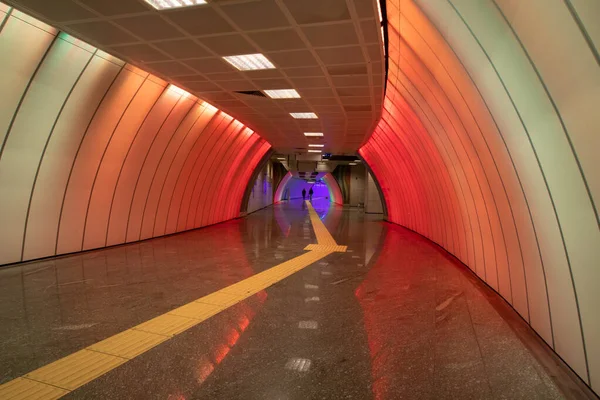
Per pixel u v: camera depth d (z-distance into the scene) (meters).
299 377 3.36
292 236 13.88
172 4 5.08
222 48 6.50
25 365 3.47
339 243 12.34
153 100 9.83
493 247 6.43
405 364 3.66
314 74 7.69
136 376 3.31
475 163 6.59
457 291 6.47
